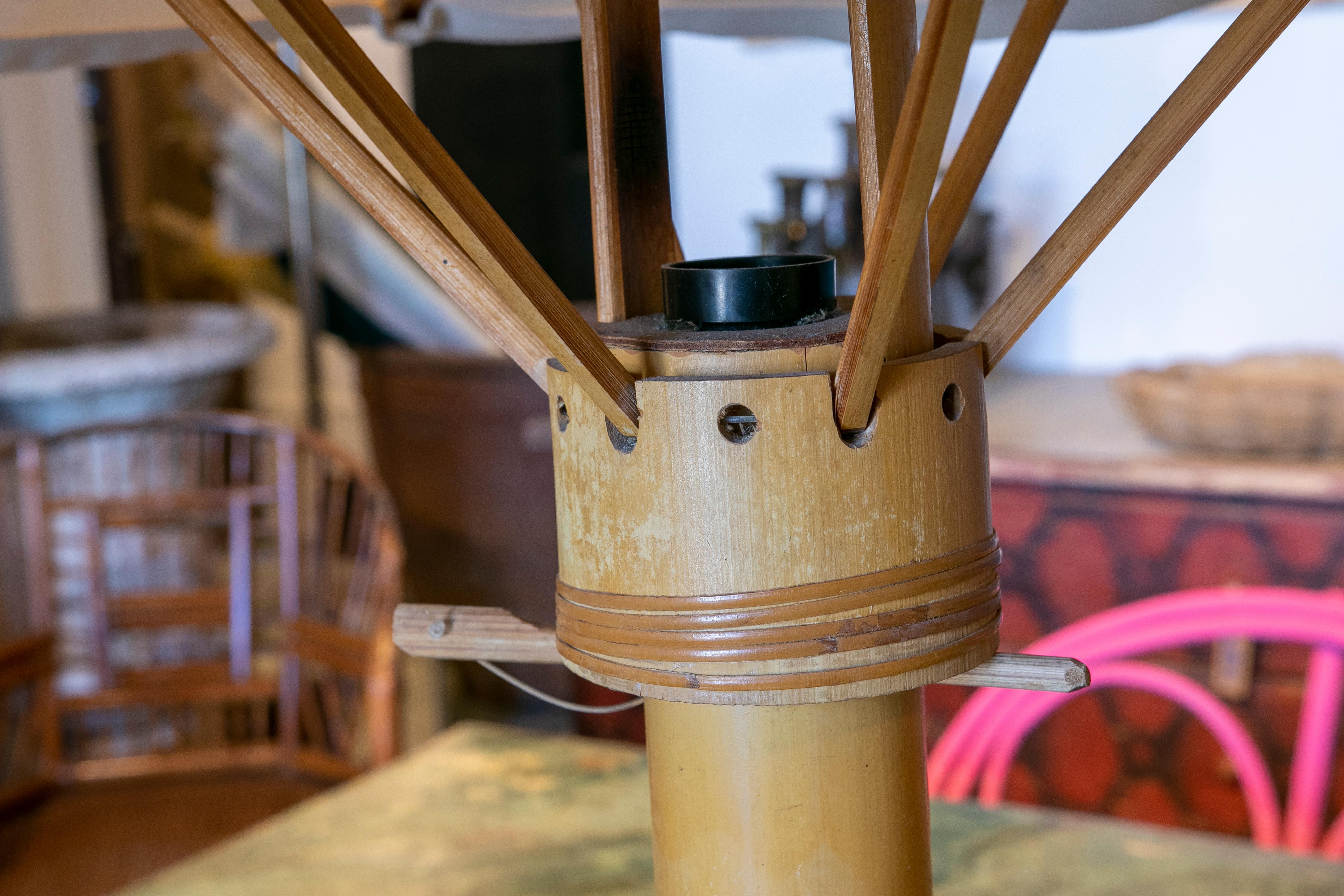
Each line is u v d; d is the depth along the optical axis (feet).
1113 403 7.70
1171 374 7.00
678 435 1.52
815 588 1.53
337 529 6.10
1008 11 2.32
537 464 9.29
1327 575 5.91
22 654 5.48
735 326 1.65
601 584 1.59
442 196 1.36
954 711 6.81
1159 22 2.27
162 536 8.96
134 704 5.75
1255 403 6.03
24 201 15.16
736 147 9.46
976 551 1.59
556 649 1.74
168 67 14.42
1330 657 4.31
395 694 5.12
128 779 5.69
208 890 3.15
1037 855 3.14
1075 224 1.60
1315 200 7.87
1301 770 4.42
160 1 2.27
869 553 1.54
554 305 1.45
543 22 2.62
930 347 1.64
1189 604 4.27
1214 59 1.55
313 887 3.14
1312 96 7.75
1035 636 6.65
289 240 13.96
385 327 13.28
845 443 1.52
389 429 10.03
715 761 1.67
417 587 10.18
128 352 8.87
